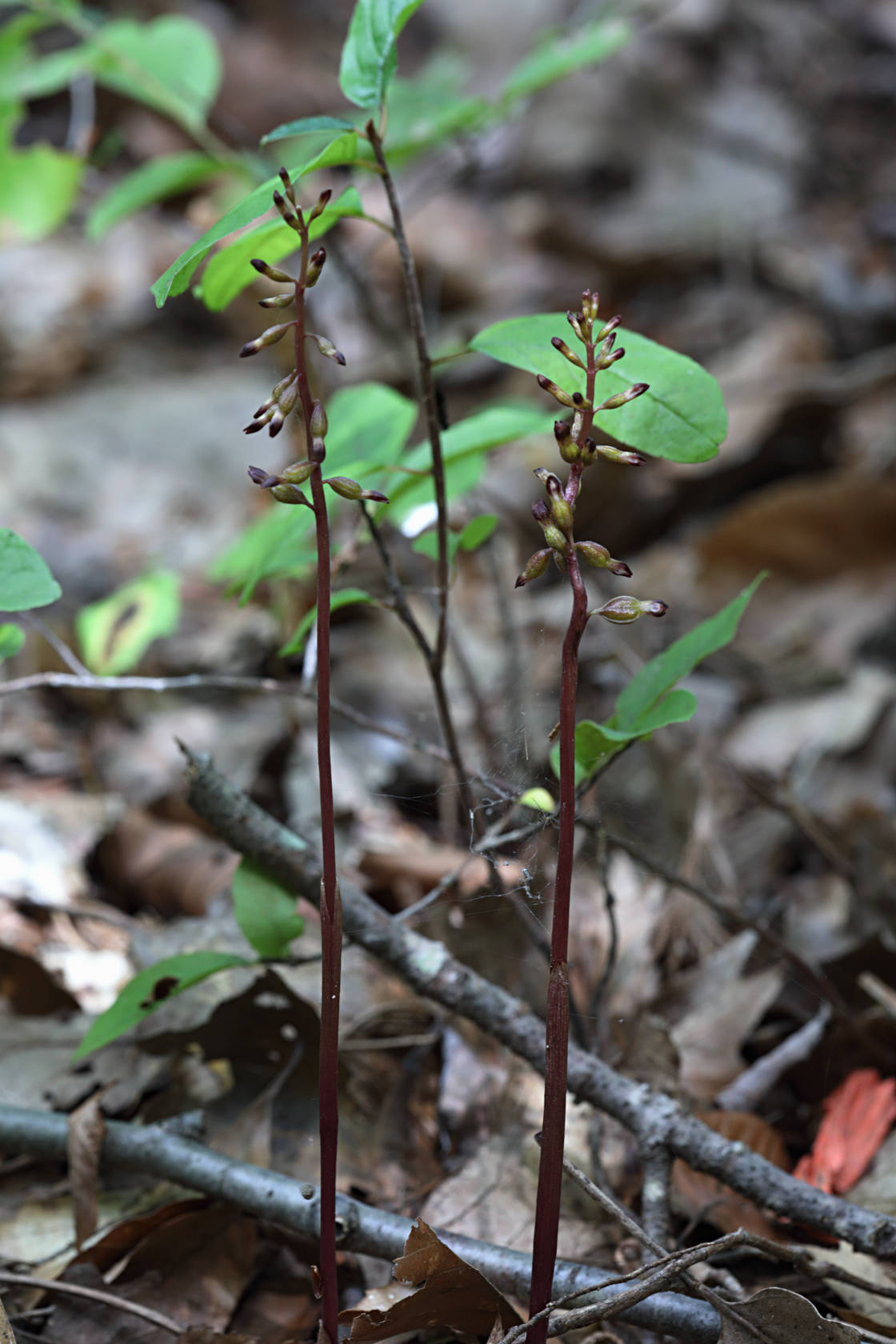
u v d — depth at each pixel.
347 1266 1.63
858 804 2.73
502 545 4.05
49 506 4.23
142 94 2.85
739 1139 1.83
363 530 1.88
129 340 5.35
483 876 2.19
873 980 2.12
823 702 3.30
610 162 6.89
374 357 4.66
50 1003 2.12
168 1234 1.58
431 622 3.63
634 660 3.13
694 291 5.73
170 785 2.85
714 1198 1.74
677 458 1.37
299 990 2.05
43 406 4.79
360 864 2.35
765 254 5.67
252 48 6.48
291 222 1.07
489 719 2.99
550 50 2.79
